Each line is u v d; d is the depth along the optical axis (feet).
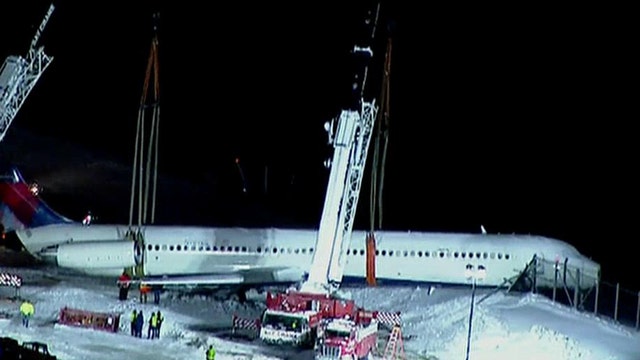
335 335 637.71
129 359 644.27
